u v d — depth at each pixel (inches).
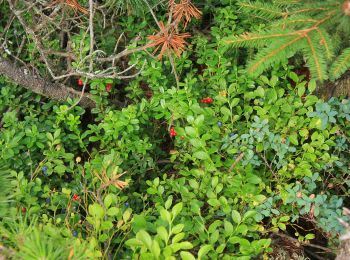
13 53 138.3
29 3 116.5
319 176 100.8
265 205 91.4
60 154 103.0
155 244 74.2
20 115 128.0
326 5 74.0
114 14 129.3
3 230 73.0
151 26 132.2
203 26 141.2
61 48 136.5
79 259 70.6
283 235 97.0
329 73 74.2
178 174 110.4
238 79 113.1
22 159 106.7
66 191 92.2
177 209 79.2
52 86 119.7
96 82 114.3
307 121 101.6
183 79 127.8
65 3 105.0
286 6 87.7
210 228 84.6
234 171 98.1
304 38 71.8
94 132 121.6
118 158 99.8
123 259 85.0
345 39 82.7
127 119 106.4
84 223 92.3
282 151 95.7
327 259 100.1
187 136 99.8
